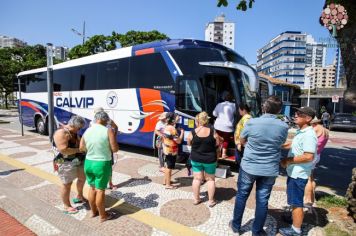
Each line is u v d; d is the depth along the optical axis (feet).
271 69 445.37
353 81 16.42
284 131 12.50
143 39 91.04
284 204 17.84
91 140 14.48
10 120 83.82
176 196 18.90
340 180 25.02
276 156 12.63
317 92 136.36
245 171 13.06
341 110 105.70
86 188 20.25
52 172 24.43
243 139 13.35
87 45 93.40
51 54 37.55
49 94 38.06
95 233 13.91
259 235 13.16
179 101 27.27
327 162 33.09
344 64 17.08
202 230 14.30
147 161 29.25
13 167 26.07
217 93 25.61
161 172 24.86
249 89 24.79
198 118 16.89
